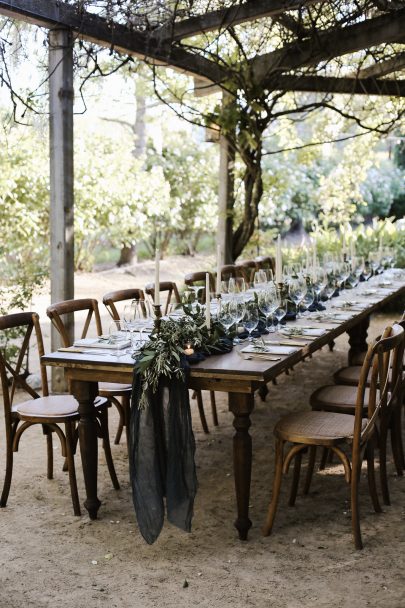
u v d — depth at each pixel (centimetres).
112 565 312
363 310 497
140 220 1202
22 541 335
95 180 1127
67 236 543
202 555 321
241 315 376
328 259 641
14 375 393
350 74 845
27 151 1000
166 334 336
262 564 311
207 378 328
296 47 713
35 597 286
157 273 348
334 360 714
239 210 829
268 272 463
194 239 1516
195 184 1391
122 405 456
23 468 429
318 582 295
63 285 545
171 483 327
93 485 355
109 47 586
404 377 430
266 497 387
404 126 973
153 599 284
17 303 634
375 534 338
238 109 745
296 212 1554
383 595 284
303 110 786
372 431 349
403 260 966
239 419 327
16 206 1020
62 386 562
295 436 330
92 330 858
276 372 330
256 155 780
